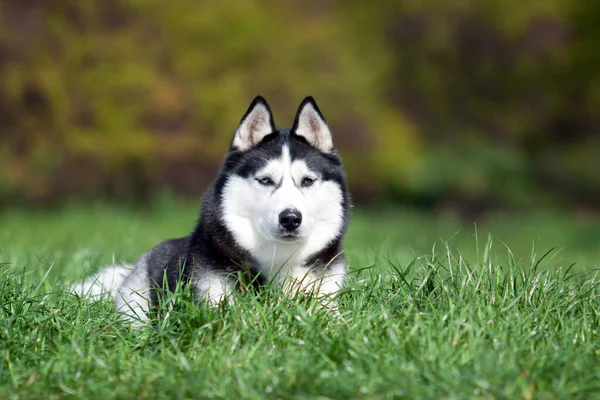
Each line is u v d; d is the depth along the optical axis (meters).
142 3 20.55
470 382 3.67
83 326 4.52
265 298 4.62
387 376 3.71
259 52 21.17
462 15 28.73
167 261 5.48
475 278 4.86
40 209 19.08
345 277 5.21
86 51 19.80
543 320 4.36
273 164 4.89
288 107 20.78
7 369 4.03
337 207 5.08
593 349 4.11
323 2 24.83
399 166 22.31
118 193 19.78
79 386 3.86
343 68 22.11
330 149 5.20
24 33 19.66
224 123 20.02
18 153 19.47
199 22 20.66
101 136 19.56
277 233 4.73
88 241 11.15
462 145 27.73
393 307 4.62
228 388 3.74
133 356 4.24
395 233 14.30
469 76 29.20
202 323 4.40
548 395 3.57
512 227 18.58
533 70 28.42
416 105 29.02
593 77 27.62
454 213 23.56
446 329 4.14
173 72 20.52
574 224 19.59
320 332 4.18
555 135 29.34
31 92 19.31
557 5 28.28
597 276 5.42
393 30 29.12
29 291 5.00
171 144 19.61
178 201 19.41
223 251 4.93
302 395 3.63
